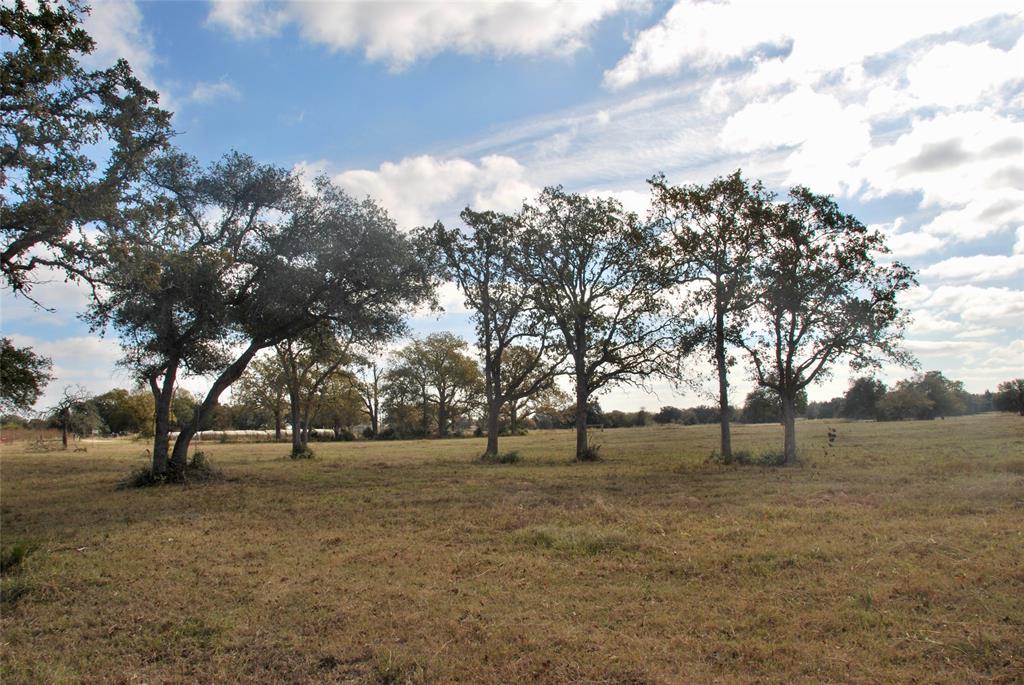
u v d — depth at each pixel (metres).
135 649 7.15
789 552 10.16
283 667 6.55
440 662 6.36
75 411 63.72
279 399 85.19
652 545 10.95
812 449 36.38
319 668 6.51
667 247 31.27
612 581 9.06
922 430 52.53
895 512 13.85
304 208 26.64
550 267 36.12
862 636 6.64
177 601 8.74
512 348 41.25
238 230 26.06
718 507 15.48
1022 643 6.24
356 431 108.06
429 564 10.30
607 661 6.25
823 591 8.14
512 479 24.67
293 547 12.06
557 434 87.50
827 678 5.74
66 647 7.25
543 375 38.56
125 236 15.70
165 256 16.78
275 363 61.78
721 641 6.66
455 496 19.27
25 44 13.17
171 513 17.34
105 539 13.48
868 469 24.12
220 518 16.16
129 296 23.08
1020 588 7.91
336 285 27.59
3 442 73.38
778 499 16.70
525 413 90.62
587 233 35.03
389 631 7.30
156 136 16.33
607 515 14.46
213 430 97.69
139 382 27.31
